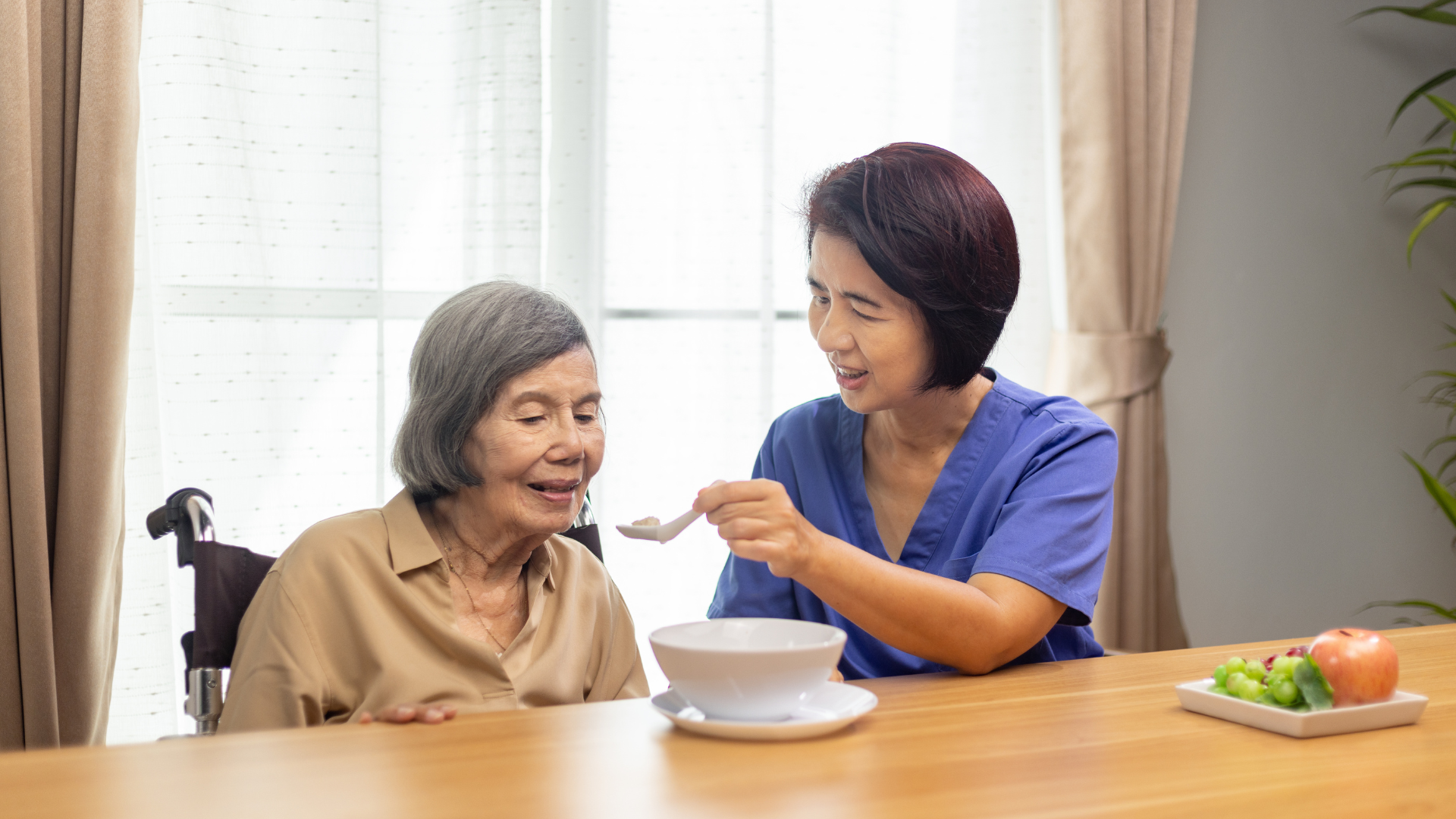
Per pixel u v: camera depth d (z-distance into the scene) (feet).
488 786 2.17
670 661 2.56
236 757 2.36
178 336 6.42
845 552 3.09
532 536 3.60
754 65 7.71
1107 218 8.17
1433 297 9.53
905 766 2.34
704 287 7.71
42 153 5.62
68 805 2.04
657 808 2.04
